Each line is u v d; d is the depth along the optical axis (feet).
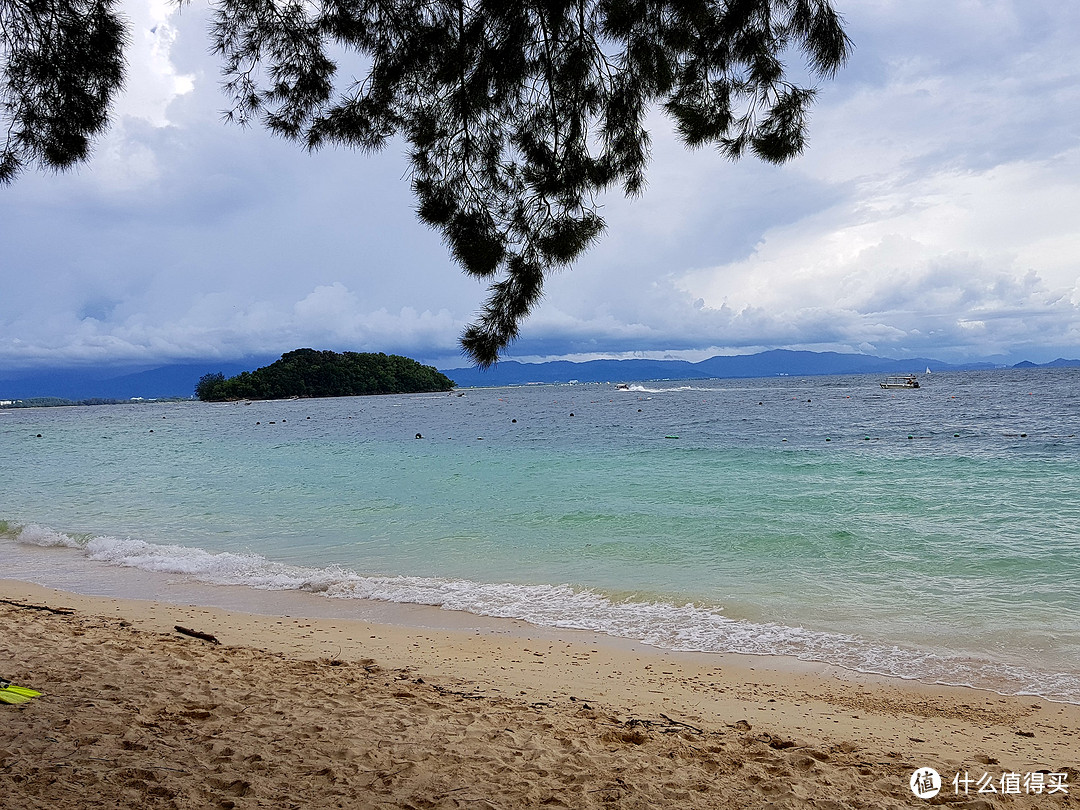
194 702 17.03
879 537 41.32
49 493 71.15
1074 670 22.29
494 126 18.12
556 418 192.03
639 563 37.42
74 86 16.22
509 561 38.65
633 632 27.12
